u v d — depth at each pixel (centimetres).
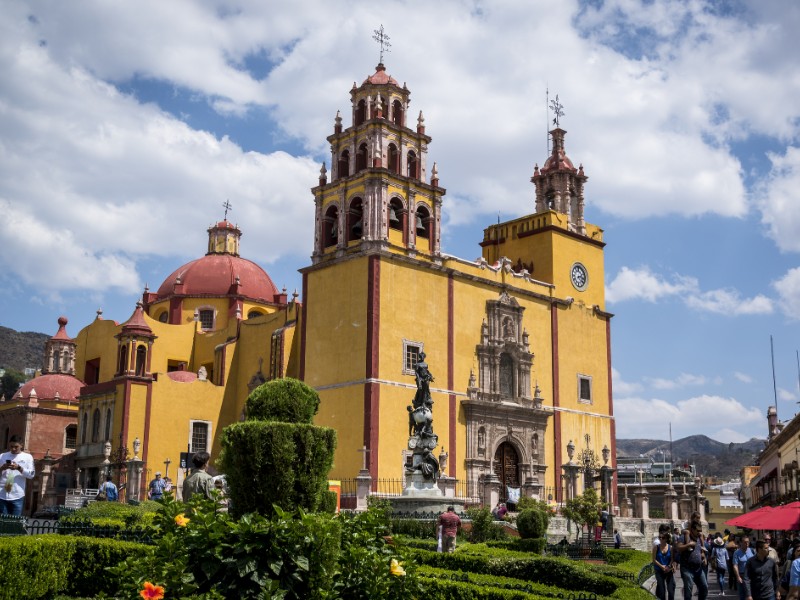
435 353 5256
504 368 5700
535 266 6353
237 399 6325
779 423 7956
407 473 3641
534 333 5938
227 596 1141
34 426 6581
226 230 7981
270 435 1525
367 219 5181
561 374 6056
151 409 5850
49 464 6022
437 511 3462
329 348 5191
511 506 5112
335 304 5228
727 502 13162
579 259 6488
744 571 2516
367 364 4916
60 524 2230
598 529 4619
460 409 5312
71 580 1628
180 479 5850
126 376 5791
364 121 5431
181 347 6981
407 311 5166
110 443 5691
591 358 6353
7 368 15212
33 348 18375
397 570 1263
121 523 2227
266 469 1513
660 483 7606
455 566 2262
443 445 5153
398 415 4972
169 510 1261
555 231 6328
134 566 1131
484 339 5550
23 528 1975
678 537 2489
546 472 5769
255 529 1155
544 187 6744
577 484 5844
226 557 1150
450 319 5394
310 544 1177
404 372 5069
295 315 5988
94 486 5872
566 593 1831
